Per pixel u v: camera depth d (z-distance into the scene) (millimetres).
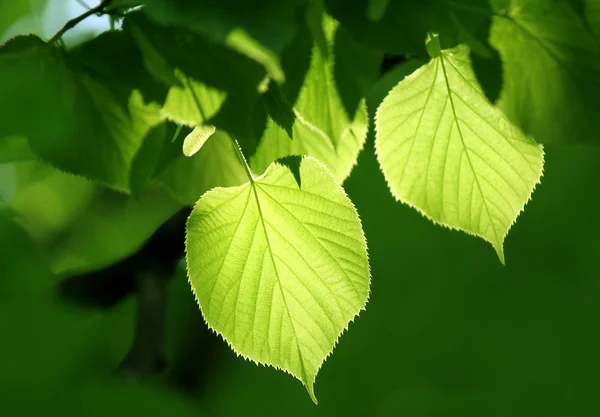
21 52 764
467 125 828
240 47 724
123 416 665
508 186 834
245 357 815
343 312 813
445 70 820
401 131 829
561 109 802
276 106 813
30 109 709
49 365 611
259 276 815
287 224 812
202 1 726
